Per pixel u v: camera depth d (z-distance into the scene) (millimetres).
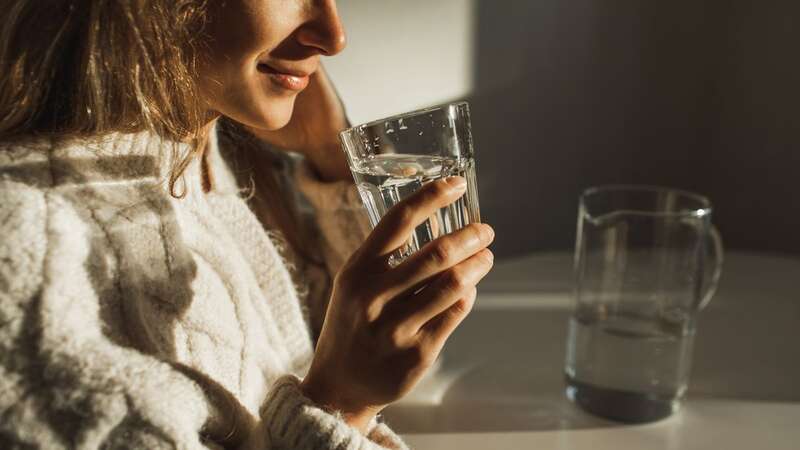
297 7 706
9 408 603
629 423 917
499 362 1042
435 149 691
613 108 1823
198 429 656
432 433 889
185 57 711
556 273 1309
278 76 727
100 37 688
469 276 675
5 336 608
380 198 700
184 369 666
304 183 1004
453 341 1089
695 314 917
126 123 711
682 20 1911
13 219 629
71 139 690
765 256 1402
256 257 861
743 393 982
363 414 706
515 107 1596
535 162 1679
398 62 1363
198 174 807
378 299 667
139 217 715
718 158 2045
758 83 1928
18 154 669
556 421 919
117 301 688
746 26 1935
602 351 916
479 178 1570
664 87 1927
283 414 685
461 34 1453
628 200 929
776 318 1174
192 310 745
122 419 617
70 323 629
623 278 900
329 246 1001
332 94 992
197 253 778
